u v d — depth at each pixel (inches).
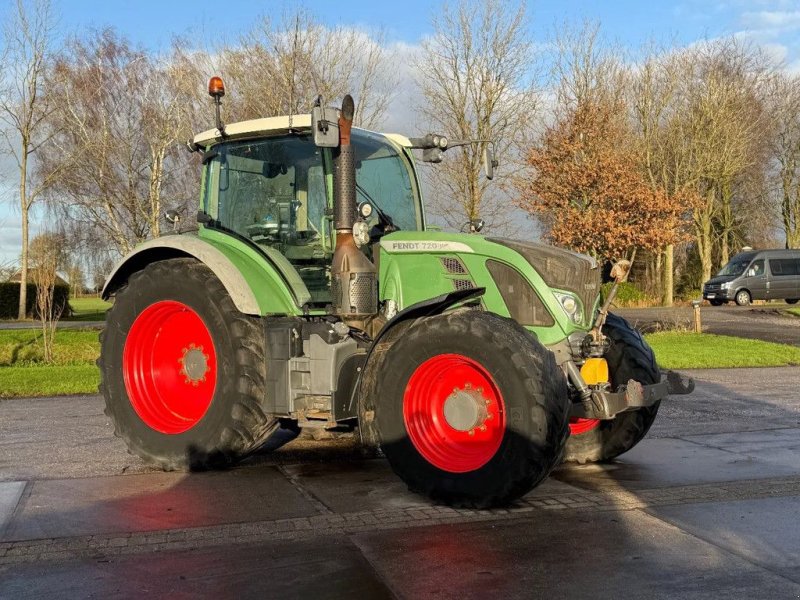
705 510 188.2
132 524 178.1
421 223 258.5
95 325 799.7
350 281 214.1
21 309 1076.5
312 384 213.5
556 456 181.5
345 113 214.5
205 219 253.9
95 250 807.1
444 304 198.1
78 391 407.2
